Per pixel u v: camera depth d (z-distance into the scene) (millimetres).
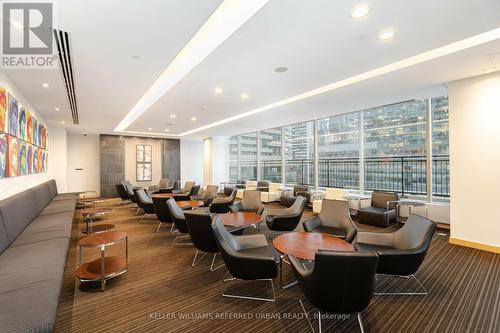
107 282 3018
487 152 4016
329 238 3154
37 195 4875
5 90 3662
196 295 2723
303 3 2285
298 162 9195
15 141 4145
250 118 7508
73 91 4703
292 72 3969
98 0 2125
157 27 2572
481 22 2627
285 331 2145
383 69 3928
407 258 2510
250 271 2445
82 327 2182
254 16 2477
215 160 12383
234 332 2129
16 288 1944
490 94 3979
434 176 5723
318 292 1819
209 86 4633
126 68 3637
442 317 2309
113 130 9852
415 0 2266
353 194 7230
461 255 3822
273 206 8211
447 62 3521
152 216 6848
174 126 9102
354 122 7375
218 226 2852
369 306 2494
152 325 2215
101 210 5684
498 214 3916
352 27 2701
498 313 2359
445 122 5535
